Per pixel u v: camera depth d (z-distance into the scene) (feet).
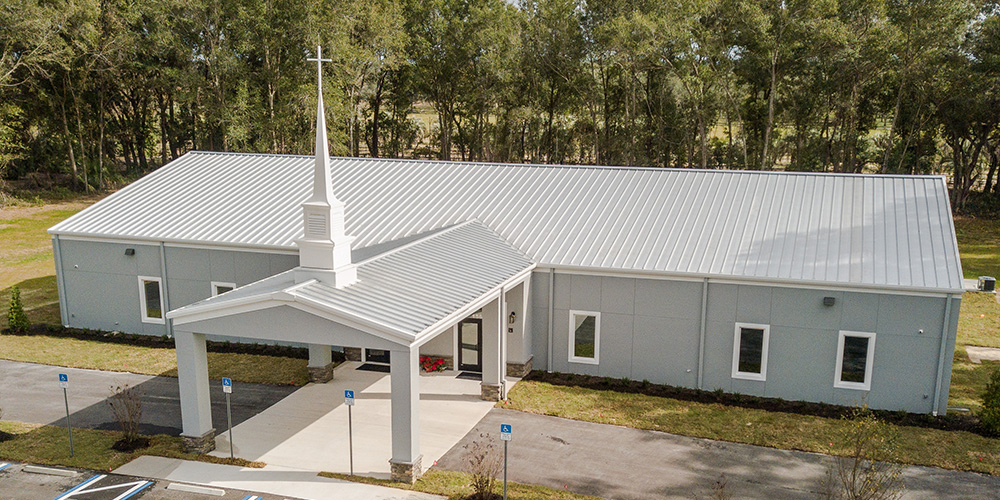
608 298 67.56
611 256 68.28
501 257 67.62
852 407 61.36
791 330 62.08
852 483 43.68
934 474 49.29
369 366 73.56
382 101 246.88
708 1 163.32
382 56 174.29
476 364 72.02
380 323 46.68
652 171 84.43
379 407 62.49
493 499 45.85
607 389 66.28
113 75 193.98
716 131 248.73
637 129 201.46
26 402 63.82
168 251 79.97
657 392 65.41
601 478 49.06
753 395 64.39
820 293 60.49
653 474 49.65
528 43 194.70
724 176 81.00
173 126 227.20
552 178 86.28
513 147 230.27
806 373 62.39
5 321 89.10
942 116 169.89
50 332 84.74
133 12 184.34
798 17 153.79
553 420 59.26
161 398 64.90
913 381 59.31
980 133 176.24
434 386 67.51
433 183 87.97
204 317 50.83
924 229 65.51
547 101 220.43
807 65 167.12
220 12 165.17
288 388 67.31
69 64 183.62
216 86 169.89
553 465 51.01
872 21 159.63
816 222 69.10
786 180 78.13
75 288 84.84
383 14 169.37
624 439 55.57
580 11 190.90
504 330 63.46
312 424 58.80
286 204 84.79
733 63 172.45
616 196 79.82
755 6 153.48
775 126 190.29
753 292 62.54
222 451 53.67
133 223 83.05
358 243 75.00
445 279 58.44
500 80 198.39
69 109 205.98
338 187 89.10
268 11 168.04
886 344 59.52
